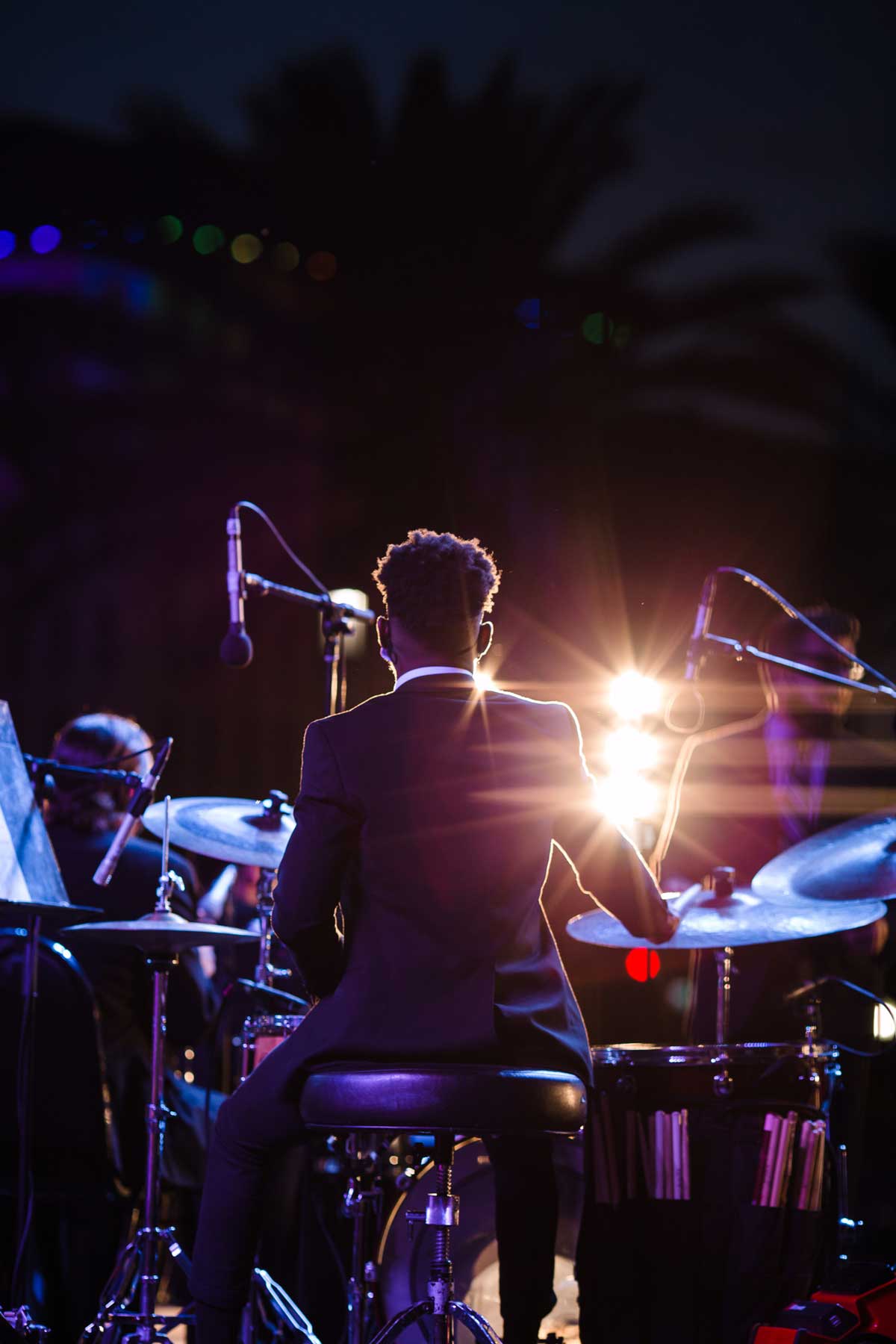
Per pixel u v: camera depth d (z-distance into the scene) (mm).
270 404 10484
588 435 10344
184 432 10500
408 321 10422
